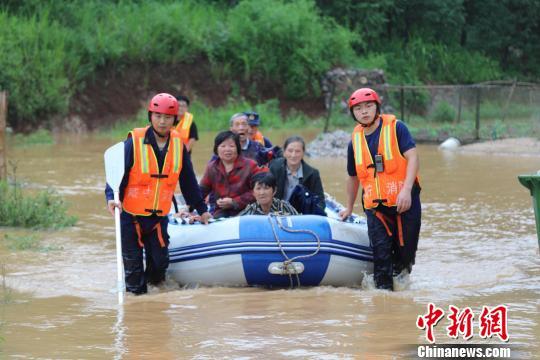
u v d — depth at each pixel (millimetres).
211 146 26188
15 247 10734
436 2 47938
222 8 42094
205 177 9797
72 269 9500
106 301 8062
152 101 8430
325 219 8844
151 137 8461
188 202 8898
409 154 8438
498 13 51688
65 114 31844
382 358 6082
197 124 33281
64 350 6332
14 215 12406
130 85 34469
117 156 8344
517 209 13781
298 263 8539
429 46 47156
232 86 37094
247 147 11336
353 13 45656
